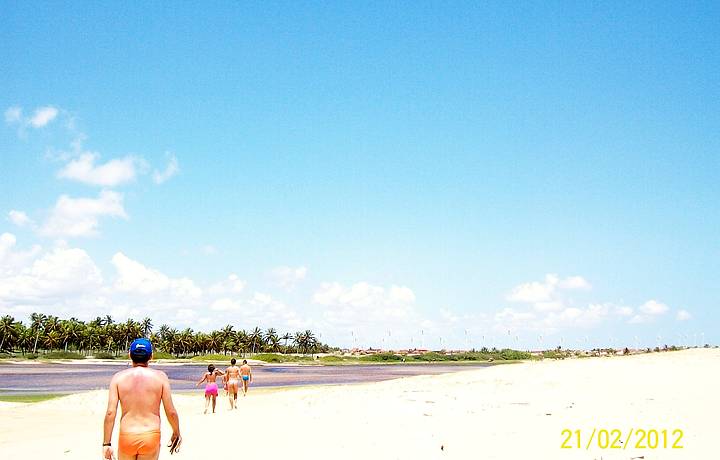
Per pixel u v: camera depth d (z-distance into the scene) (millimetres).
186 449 11875
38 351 184000
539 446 10898
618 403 16719
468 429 13117
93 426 20172
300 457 10656
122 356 185000
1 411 26219
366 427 14047
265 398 29438
